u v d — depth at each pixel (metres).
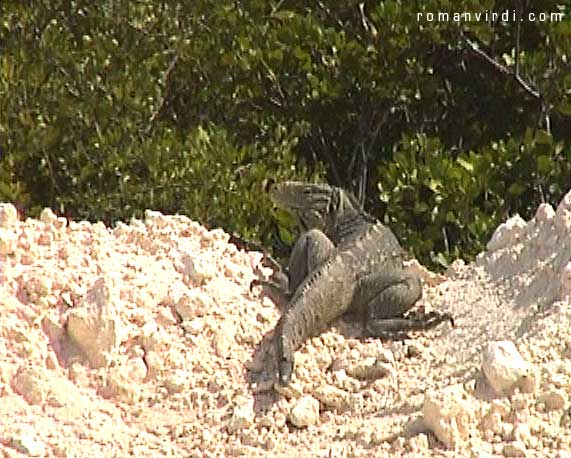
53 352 14.94
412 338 15.83
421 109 27.94
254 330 15.74
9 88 24.33
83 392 14.69
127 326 15.26
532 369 13.63
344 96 27.12
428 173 24.14
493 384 13.60
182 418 14.51
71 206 24.06
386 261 16.31
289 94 27.05
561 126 27.67
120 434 14.18
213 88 26.78
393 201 24.28
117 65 25.16
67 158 24.36
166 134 24.73
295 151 27.34
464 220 23.88
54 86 24.61
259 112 27.11
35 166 24.48
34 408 14.31
